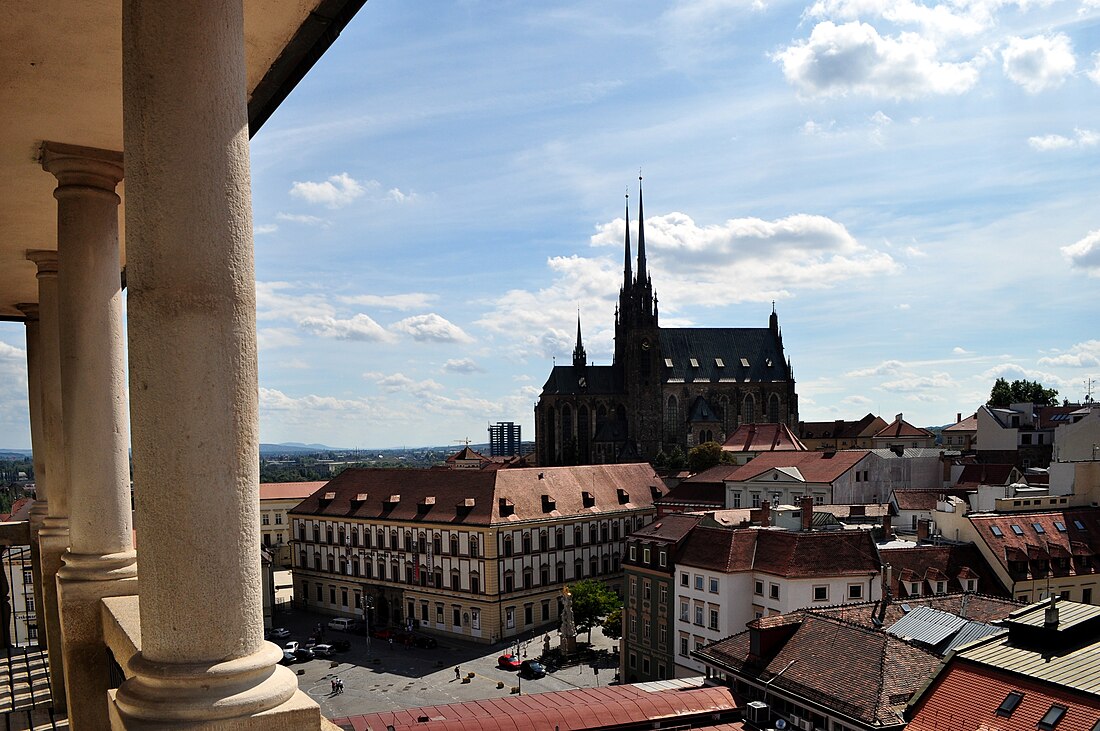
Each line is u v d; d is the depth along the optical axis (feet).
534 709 112.78
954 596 147.33
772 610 179.01
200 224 19.29
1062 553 192.65
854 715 105.81
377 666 236.22
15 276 67.46
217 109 19.66
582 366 622.95
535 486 297.12
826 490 301.22
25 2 27.94
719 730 109.29
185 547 19.24
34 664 62.90
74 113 35.76
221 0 19.84
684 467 521.65
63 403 37.01
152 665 19.49
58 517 51.52
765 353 640.58
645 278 615.57
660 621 203.82
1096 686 82.17
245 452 20.18
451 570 275.80
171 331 19.04
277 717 19.71
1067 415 426.92
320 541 317.83
